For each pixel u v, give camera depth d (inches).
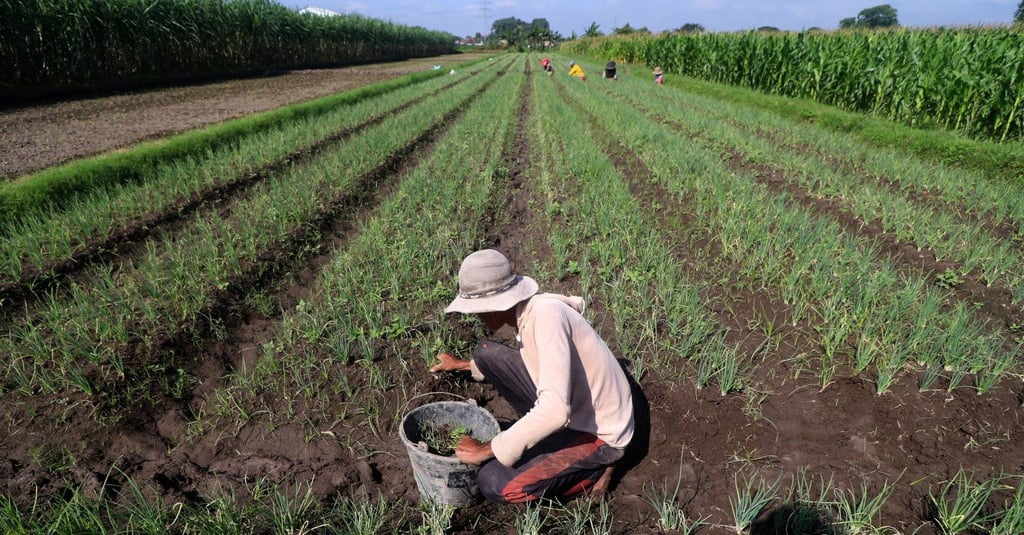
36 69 607.5
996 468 113.2
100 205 244.1
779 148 401.7
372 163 342.3
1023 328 164.9
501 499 102.7
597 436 102.7
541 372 91.0
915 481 110.2
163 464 118.9
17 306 175.2
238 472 118.3
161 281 188.1
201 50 879.1
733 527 102.8
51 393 135.8
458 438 111.4
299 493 112.2
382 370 149.2
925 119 472.1
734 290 191.5
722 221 245.6
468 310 94.0
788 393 137.8
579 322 98.6
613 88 810.2
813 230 229.6
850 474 113.2
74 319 162.4
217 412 134.0
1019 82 388.5
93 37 665.6
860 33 576.4
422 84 845.8
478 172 338.6
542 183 313.6
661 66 1071.0
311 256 223.3
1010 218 259.3
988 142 381.7
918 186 307.0
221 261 201.9
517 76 1066.1
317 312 172.2
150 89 699.4
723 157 381.7
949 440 120.7
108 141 376.8
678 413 133.0
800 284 184.9
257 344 163.3
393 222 246.7
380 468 121.3
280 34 1125.7
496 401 143.8
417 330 165.6
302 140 397.4
